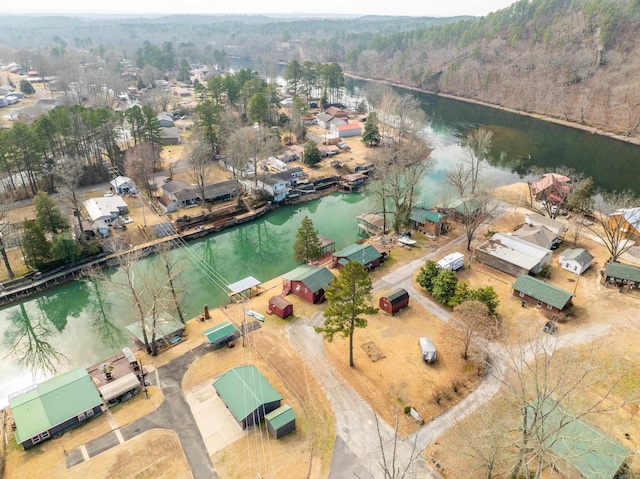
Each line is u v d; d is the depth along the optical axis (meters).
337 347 51.28
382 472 36.81
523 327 53.47
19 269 70.12
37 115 137.38
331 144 131.38
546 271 64.62
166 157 118.44
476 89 197.12
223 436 40.50
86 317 65.12
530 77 181.62
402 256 71.00
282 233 87.75
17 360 56.72
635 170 114.06
